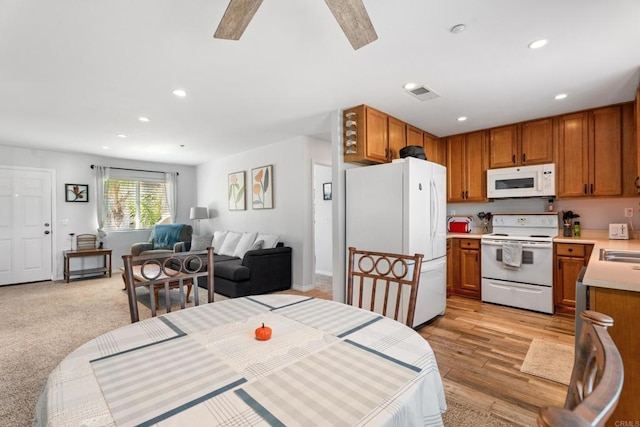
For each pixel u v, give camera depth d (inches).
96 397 30.6
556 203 151.3
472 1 65.4
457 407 72.4
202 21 72.3
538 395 76.9
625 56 88.1
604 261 79.2
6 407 72.2
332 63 92.7
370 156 128.2
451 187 174.7
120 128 160.1
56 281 207.5
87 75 99.4
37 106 126.5
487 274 149.6
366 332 46.9
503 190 154.4
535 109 132.7
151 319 53.1
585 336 24.5
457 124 154.0
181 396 30.7
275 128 162.6
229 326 49.6
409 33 77.0
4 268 196.2
